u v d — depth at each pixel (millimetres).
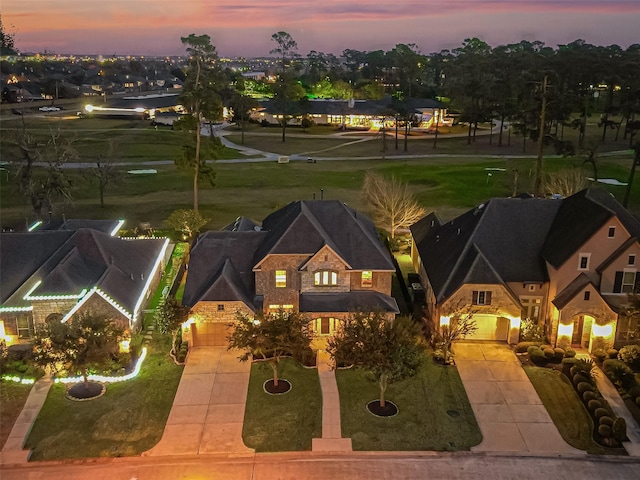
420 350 38531
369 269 45719
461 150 140000
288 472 31359
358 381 40188
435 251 52062
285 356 43062
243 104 166750
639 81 168250
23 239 48469
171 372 41094
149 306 50938
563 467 31922
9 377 39812
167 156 126625
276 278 45812
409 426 35344
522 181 98562
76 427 35094
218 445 33562
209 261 47625
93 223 60656
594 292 42250
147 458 32469
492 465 32031
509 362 42500
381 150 140875
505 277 45625
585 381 39156
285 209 53625
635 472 31562
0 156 105938
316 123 181875
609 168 109750
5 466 31719
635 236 43156
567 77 180375
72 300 43781
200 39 76438
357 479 30891
